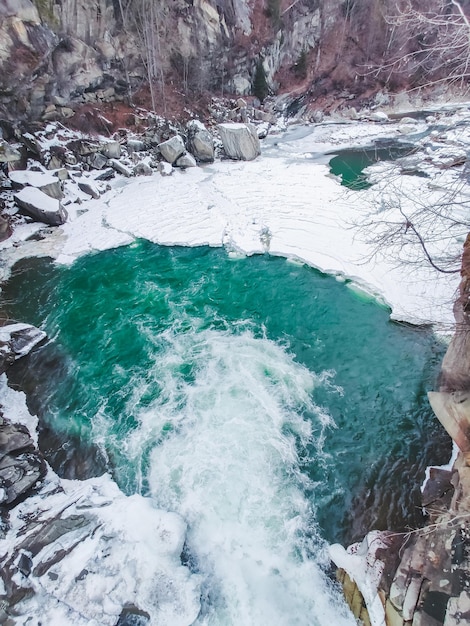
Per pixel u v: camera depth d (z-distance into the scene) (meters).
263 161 25.31
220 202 18.95
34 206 16.70
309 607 5.84
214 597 5.89
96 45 22.72
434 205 5.09
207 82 31.14
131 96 25.44
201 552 6.46
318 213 16.95
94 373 10.12
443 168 4.97
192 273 14.38
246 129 25.12
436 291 11.48
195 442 8.27
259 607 5.82
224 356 10.47
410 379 9.46
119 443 8.34
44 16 19.64
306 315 11.89
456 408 5.19
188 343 10.99
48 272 14.49
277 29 34.03
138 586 5.71
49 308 12.70
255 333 11.29
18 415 8.98
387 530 6.52
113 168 22.36
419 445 7.95
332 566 6.30
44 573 5.82
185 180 21.98
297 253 14.53
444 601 4.68
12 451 7.61
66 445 8.36
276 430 8.45
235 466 7.78
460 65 3.82
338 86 35.72
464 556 4.91
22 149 18.97
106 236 16.52
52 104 20.84
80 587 5.66
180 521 6.65
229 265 14.70
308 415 8.77
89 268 14.82
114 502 6.91
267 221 16.81
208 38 29.48
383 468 7.60
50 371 10.23
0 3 17.81
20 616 5.42
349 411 8.82
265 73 34.69
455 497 5.67
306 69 36.44
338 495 7.25
